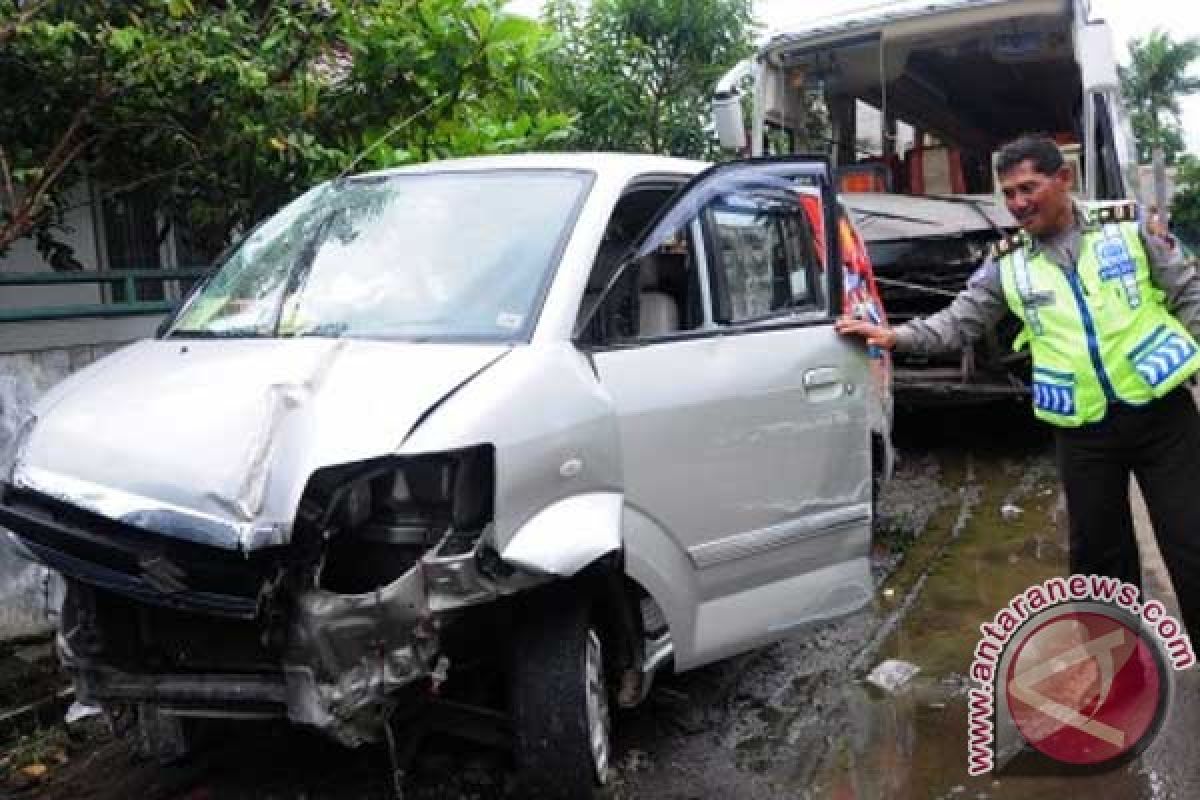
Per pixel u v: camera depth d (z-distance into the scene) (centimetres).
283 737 397
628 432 337
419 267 365
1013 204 357
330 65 642
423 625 288
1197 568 362
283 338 352
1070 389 363
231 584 280
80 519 296
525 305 339
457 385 304
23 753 392
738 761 376
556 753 319
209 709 304
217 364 330
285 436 287
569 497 315
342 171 566
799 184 427
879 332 415
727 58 1215
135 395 322
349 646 282
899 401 809
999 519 659
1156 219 358
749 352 386
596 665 336
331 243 391
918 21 854
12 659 460
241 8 565
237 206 616
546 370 319
